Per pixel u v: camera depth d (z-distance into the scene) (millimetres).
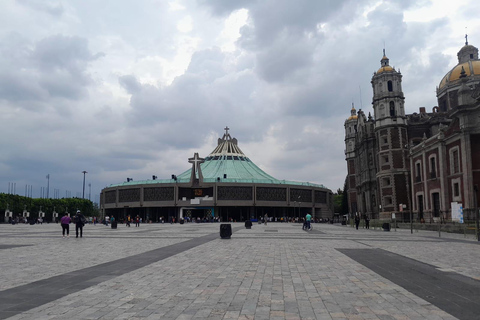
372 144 76000
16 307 7520
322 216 113625
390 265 13258
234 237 27688
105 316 6883
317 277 10828
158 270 11992
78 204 118188
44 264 13359
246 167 117812
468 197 39531
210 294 8633
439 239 26906
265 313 7078
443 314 7043
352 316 6902
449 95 68750
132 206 105250
